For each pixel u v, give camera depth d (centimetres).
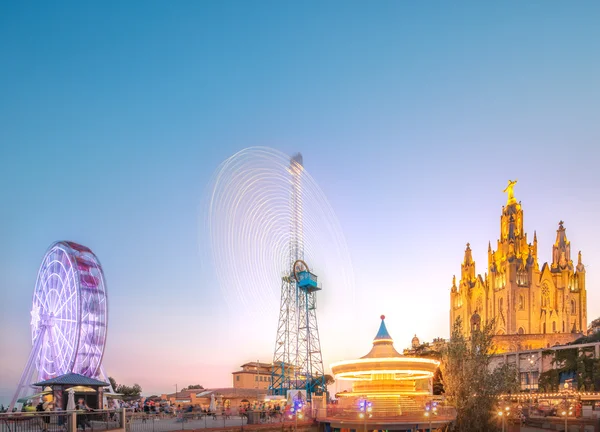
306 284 11088
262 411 5822
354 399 6241
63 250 7169
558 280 19350
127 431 4447
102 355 7081
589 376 9375
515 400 9406
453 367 6325
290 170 11225
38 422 3516
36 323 7406
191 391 12788
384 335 6725
